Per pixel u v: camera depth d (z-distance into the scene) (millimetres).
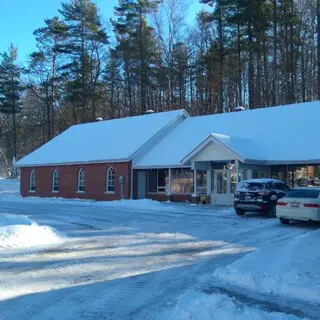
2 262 10406
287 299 7562
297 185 25969
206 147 27156
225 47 48062
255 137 28797
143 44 53531
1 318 6461
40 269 9695
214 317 6199
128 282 8633
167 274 9312
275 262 10008
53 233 14523
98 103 61688
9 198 39000
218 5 46750
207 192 28594
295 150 25969
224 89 53781
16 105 68062
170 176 31312
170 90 54844
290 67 45562
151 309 6922
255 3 42750
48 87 63719
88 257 11062
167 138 34219
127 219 19734
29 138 79062
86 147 37969
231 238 14227
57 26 58312
